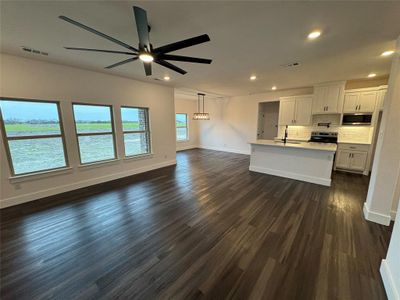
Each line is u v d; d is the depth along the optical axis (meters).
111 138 4.34
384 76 4.21
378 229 2.35
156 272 1.71
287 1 1.61
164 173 4.89
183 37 2.29
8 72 2.85
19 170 3.12
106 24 2.00
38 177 3.25
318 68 3.57
